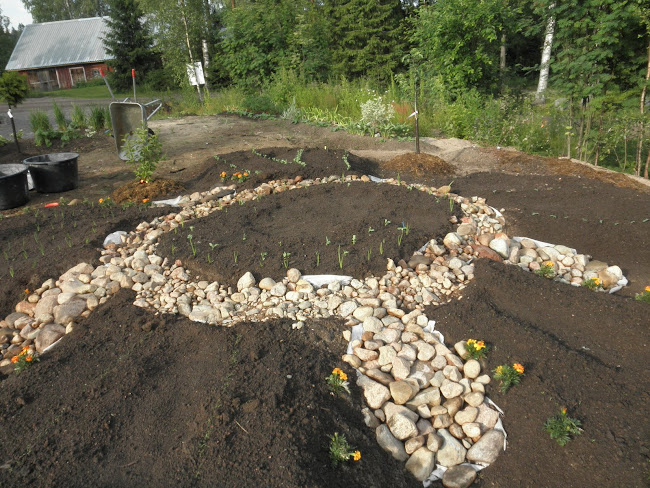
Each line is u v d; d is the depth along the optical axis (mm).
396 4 24938
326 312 3877
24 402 3061
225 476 2504
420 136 10984
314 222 5398
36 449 2723
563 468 2664
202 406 2922
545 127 9992
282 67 15570
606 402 2918
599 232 5289
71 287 4344
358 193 6230
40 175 7047
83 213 6039
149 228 5586
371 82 15703
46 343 3801
